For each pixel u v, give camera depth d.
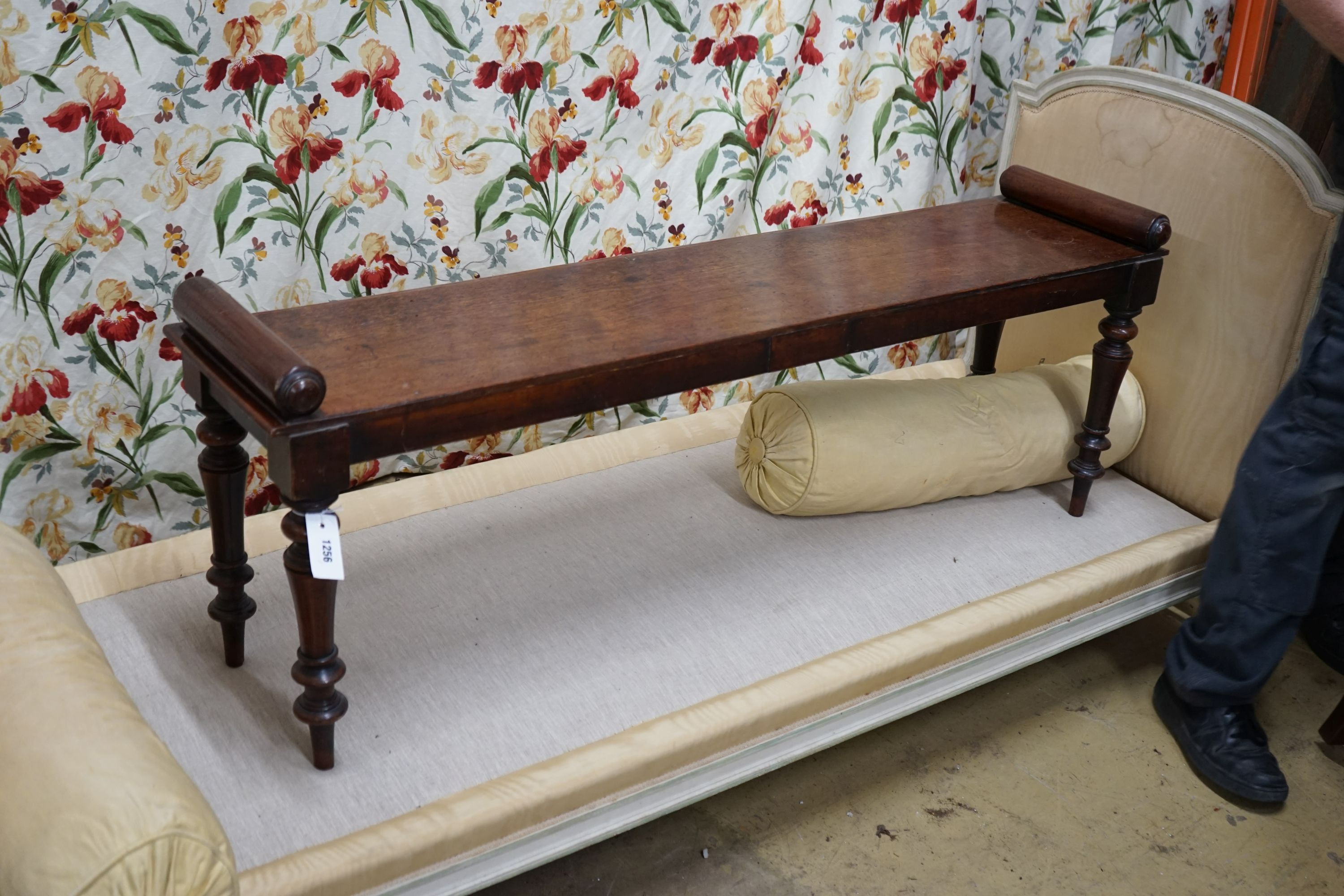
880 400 2.12
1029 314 1.86
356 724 1.61
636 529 2.10
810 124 2.48
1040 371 2.31
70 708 1.19
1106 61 2.74
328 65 1.97
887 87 2.51
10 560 1.40
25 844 1.07
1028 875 1.79
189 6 1.81
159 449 2.09
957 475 2.14
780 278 1.79
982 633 1.84
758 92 2.41
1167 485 2.32
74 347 1.94
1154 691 2.17
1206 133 2.08
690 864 1.79
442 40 2.05
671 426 2.42
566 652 1.78
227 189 1.97
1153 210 2.08
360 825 1.46
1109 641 2.36
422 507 2.12
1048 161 2.39
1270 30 2.77
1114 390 2.08
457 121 2.12
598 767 1.52
